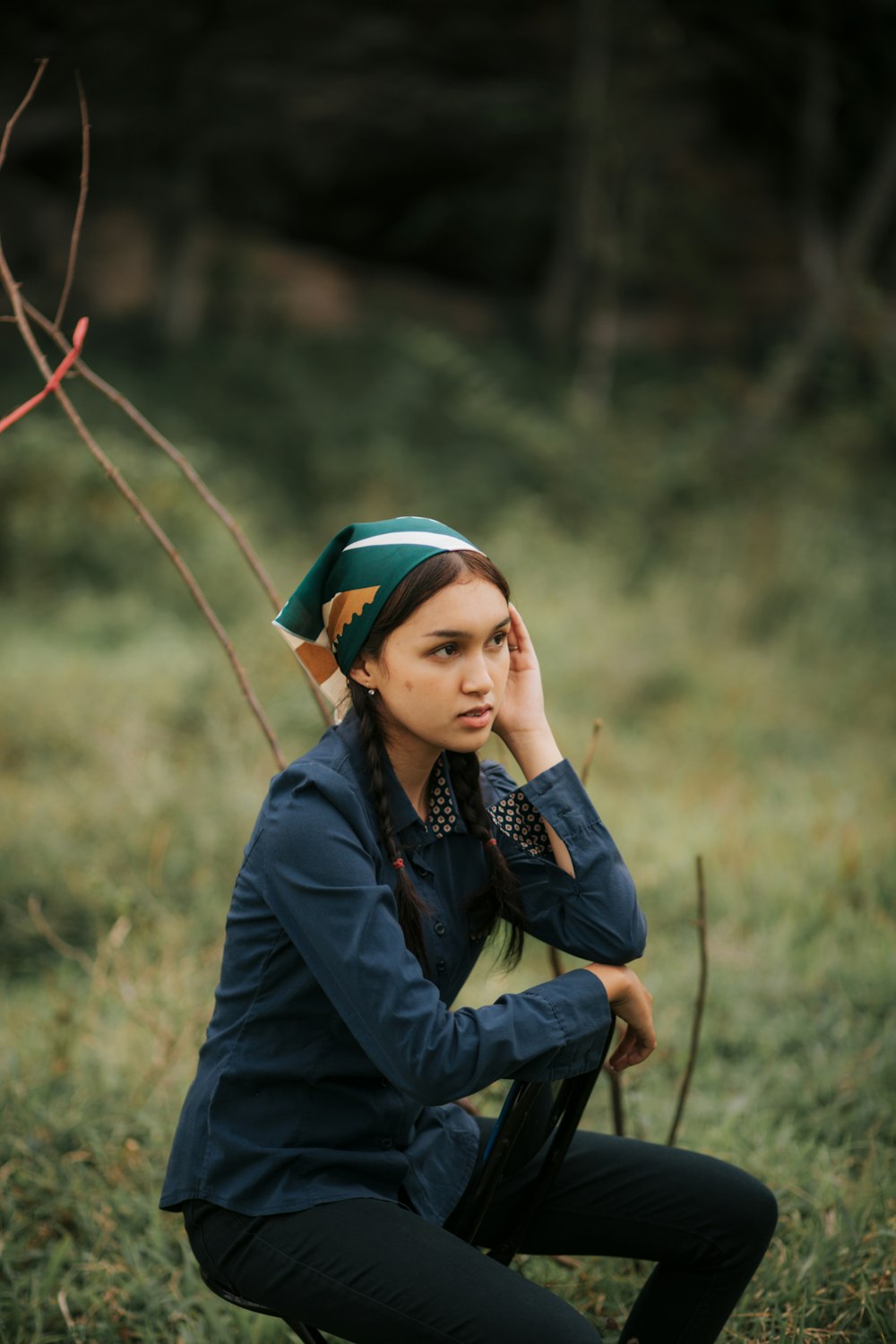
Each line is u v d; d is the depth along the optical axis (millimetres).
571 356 13906
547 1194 1765
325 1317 1549
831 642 7867
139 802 4758
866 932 3959
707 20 12719
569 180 14664
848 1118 2900
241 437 11945
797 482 9945
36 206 14828
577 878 1718
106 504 9117
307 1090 1630
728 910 4137
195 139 13609
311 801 1597
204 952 3389
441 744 1616
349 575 1632
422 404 12688
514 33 15320
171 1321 2209
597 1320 2174
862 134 13531
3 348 12750
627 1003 1718
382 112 15672
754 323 14305
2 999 3535
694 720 6500
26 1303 2186
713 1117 2918
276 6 14023
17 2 11094
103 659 7395
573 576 8742
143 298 14344
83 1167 2580
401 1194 1681
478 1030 1539
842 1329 2113
